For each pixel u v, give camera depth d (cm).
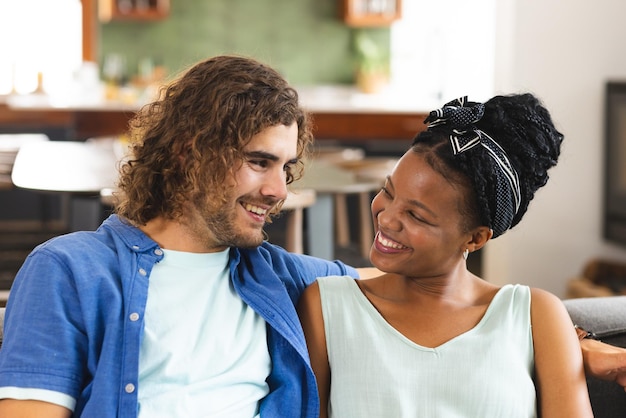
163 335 180
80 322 175
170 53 888
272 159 184
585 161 596
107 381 170
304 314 200
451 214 189
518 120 195
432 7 877
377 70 897
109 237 188
